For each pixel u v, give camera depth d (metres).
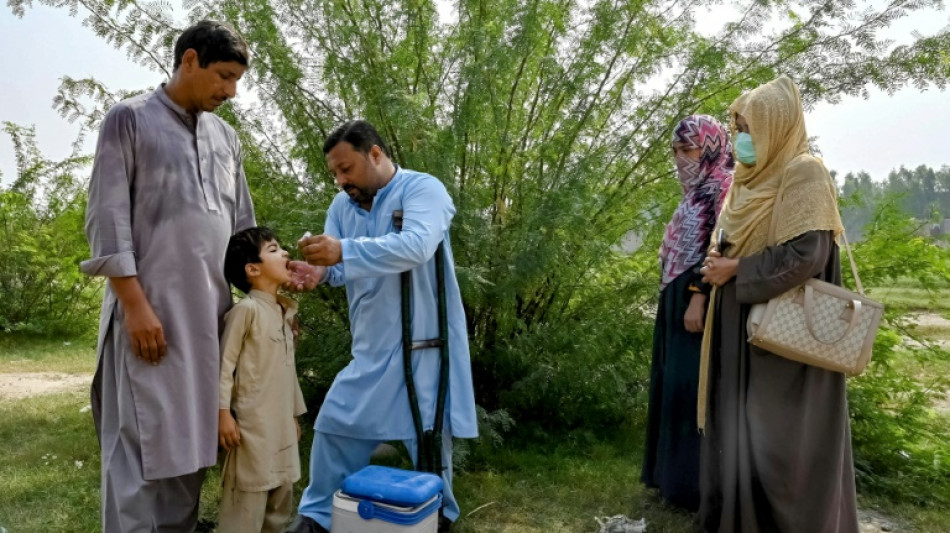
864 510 3.71
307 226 4.25
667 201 4.82
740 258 2.88
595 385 4.60
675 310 3.56
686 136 3.55
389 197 3.06
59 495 3.60
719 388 3.04
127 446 2.58
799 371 2.84
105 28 4.36
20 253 9.59
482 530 3.30
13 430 4.80
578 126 4.68
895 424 4.39
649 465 3.73
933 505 3.76
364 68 4.55
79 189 10.66
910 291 4.80
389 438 3.00
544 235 4.36
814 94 4.66
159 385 2.54
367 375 3.01
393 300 3.00
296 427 2.98
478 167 4.69
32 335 9.51
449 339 3.11
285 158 4.77
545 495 3.74
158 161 2.55
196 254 2.61
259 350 2.76
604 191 4.83
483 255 4.41
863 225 4.82
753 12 4.67
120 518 2.54
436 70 4.80
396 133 4.55
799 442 2.82
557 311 4.93
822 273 2.88
